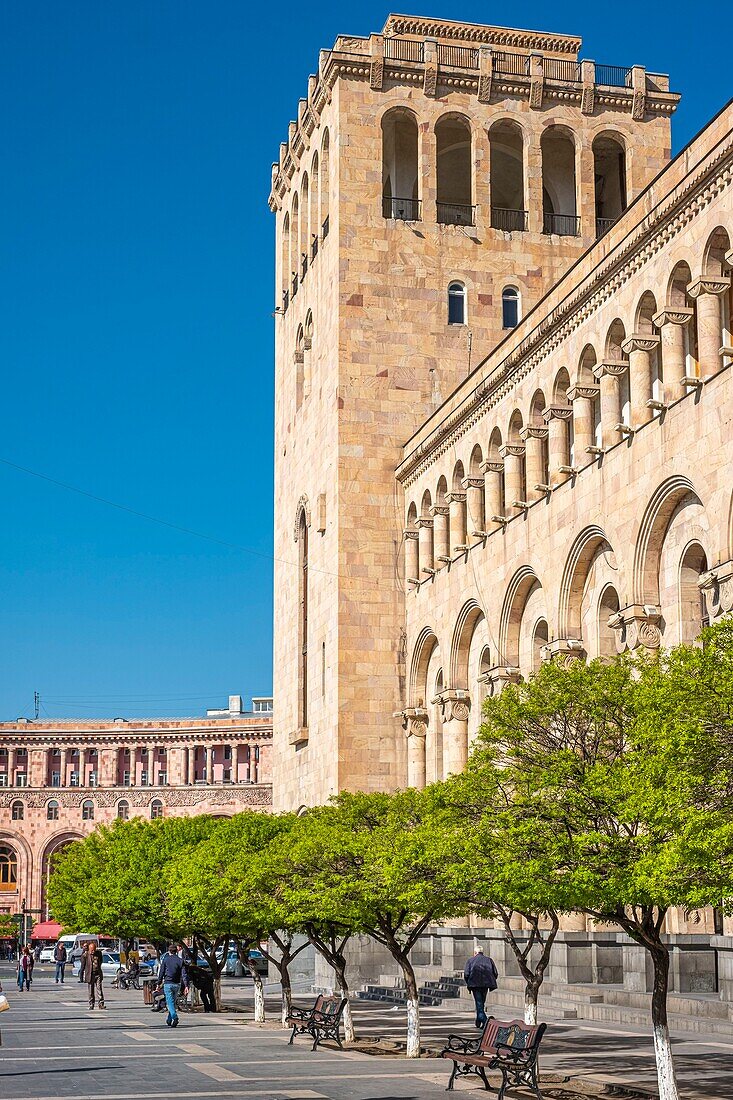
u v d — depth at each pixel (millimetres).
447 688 57875
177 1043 37062
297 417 77125
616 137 70500
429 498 62344
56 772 152000
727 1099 22891
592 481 44062
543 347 49000
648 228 40688
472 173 69562
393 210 71625
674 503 39344
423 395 67375
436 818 30250
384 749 64000
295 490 77062
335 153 68750
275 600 83125
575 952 43281
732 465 35531
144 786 150125
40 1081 27594
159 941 65438
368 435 66688
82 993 77750
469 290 68500
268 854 40156
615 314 43500
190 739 150500
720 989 34625
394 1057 32562
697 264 38250
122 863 64750
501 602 52000
